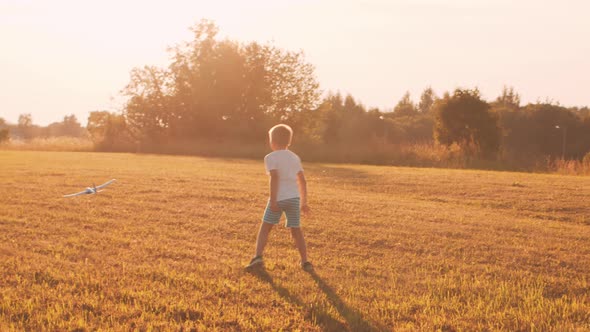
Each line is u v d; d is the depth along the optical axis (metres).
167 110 42.19
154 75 42.66
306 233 7.62
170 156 29.75
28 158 23.69
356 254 6.57
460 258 6.52
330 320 4.20
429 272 5.83
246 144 37.59
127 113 42.34
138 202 9.95
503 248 7.00
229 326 4.02
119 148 39.41
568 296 5.09
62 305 4.32
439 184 14.82
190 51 42.75
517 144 59.81
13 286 4.78
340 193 12.73
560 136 61.00
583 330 4.09
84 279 5.02
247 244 6.92
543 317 4.37
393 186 14.52
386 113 71.56
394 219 8.90
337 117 51.56
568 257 6.59
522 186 14.45
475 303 4.74
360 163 26.92
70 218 8.16
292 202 5.65
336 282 5.27
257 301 4.58
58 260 5.66
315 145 31.81
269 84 43.28
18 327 3.85
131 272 5.32
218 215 8.82
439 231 7.95
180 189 12.02
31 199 9.95
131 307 4.32
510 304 4.76
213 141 39.88
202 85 41.81
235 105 42.41
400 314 4.39
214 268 5.60
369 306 4.56
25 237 6.79
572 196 12.60
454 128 35.62
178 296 4.63
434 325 4.13
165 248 6.41
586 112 72.44
